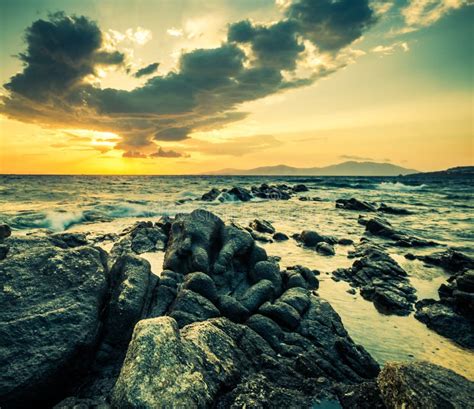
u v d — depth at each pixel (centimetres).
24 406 565
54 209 3162
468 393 465
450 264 1566
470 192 6694
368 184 9469
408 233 2491
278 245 2023
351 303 1140
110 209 3403
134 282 852
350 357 757
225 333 735
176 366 523
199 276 994
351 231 2523
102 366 692
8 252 902
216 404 533
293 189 6975
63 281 755
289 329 881
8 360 562
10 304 657
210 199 4706
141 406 445
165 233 1986
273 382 637
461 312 1007
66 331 631
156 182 10556
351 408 554
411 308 1101
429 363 548
